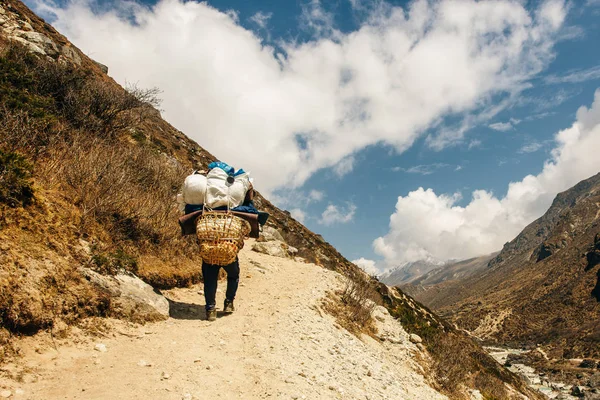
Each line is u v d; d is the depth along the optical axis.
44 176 4.98
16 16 15.28
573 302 190.00
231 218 4.93
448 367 8.84
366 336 7.77
